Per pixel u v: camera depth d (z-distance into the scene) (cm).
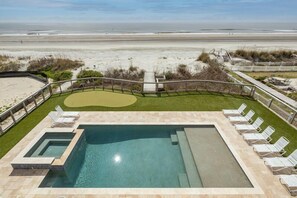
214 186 673
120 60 3150
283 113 1130
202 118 1112
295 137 947
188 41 5309
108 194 639
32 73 2558
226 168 753
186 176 739
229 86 1588
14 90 2034
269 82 1950
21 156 779
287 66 2409
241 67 2428
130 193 643
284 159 734
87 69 2633
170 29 11675
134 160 834
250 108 1253
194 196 630
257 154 809
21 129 1035
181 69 2350
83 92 1529
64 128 981
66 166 773
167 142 955
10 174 719
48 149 880
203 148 870
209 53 3494
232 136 936
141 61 3055
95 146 923
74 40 5666
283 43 4962
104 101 1357
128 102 1338
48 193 643
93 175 752
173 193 642
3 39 6047
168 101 1355
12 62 3078
